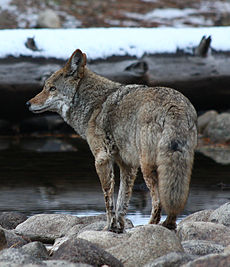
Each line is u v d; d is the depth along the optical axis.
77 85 13.02
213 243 10.63
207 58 25.42
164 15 37.41
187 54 25.25
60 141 27.52
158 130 10.89
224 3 39.34
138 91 11.89
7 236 11.62
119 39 24.95
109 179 12.31
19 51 24.23
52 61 24.33
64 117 13.38
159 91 11.43
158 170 10.66
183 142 10.62
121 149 12.10
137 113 11.49
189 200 16.52
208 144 26.38
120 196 12.72
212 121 27.14
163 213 15.12
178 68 25.20
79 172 20.77
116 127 12.04
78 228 12.88
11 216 14.29
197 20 37.16
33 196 17.17
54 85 13.29
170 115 10.82
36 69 24.31
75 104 13.03
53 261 8.78
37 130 29.72
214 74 25.61
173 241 10.02
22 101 25.23
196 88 25.77
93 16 36.44
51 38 24.70
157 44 25.09
